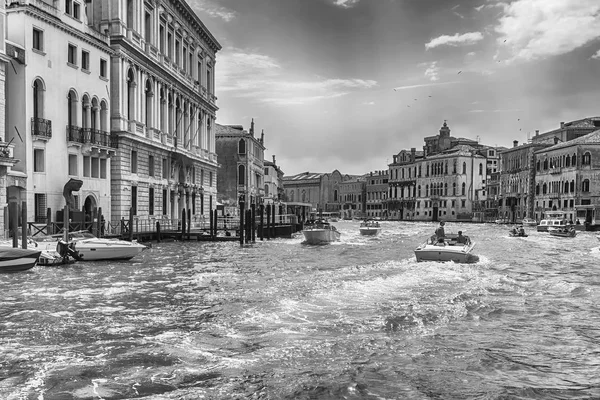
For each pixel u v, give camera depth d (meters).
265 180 91.75
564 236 48.00
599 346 8.78
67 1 29.22
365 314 10.84
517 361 7.89
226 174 65.94
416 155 114.06
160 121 40.88
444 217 101.56
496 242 40.19
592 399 6.41
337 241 39.41
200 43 52.28
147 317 10.61
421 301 12.37
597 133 67.75
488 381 7.00
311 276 17.11
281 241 38.53
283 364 7.52
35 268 18.64
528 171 78.62
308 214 102.31
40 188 25.89
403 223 92.69
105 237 27.11
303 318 10.45
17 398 6.20
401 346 8.49
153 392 6.43
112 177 33.06
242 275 17.56
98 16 33.47
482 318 10.76
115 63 33.16
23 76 25.11
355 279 16.20
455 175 99.19
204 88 53.16
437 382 6.91
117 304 12.07
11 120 25.19
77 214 25.97
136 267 19.72
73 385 6.63
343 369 7.31
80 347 8.34
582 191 65.62
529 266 22.17
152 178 38.41
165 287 14.71
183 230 35.69
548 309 11.84
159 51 40.41
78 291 13.91
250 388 6.57
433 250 20.55
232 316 10.64
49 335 9.12
